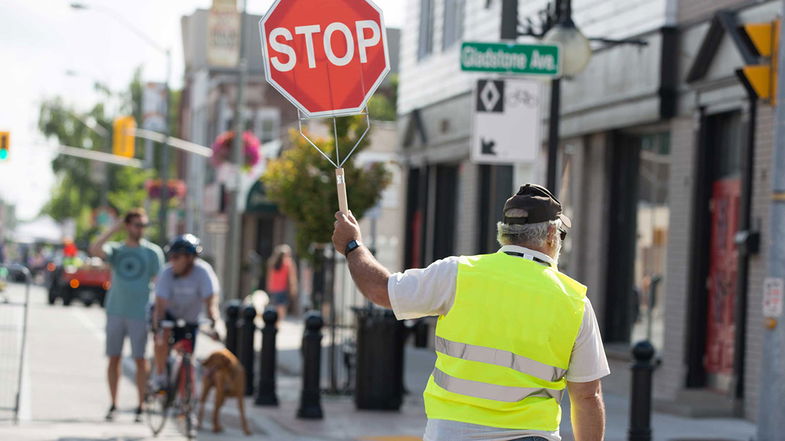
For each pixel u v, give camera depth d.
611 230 25.94
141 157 116.25
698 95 22.14
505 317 6.67
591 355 6.78
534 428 6.66
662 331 23.97
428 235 37.62
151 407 18.12
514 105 16.27
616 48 24.77
